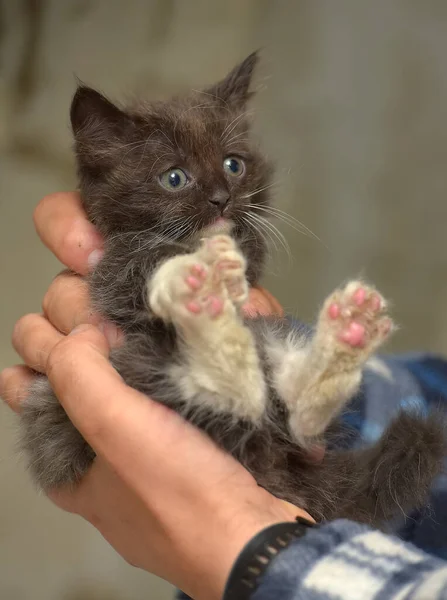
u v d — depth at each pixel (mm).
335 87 626
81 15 633
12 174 628
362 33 621
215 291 258
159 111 337
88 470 289
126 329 301
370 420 348
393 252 644
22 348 322
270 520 245
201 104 352
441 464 303
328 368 268
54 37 634
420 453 301
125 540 281
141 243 309
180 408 269
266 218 362
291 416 281
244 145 352
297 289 620
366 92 628
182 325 261
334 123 629
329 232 635
